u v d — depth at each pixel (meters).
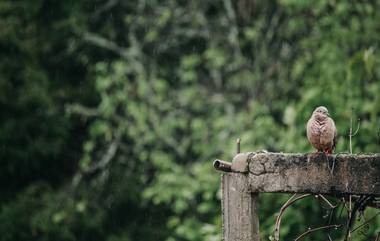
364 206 9.62
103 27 29.55
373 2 24.47
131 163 28.92
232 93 27.02
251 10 27.16
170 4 27.45
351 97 20.25
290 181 9.23
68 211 28.20
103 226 28.86
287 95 25.25
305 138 20.47
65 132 29.58
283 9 26.11
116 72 27.12
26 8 29.33
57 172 30.50
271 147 22.70
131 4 28.80
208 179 23.25
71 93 30.06
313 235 17.48
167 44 28.20
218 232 16.80
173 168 24.73
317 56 22.98
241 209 9.46
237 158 9.51
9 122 28.84
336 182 9.03
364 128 19.00
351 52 23.53
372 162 8.90
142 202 27.78
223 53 26.12
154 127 25.81
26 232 28.17
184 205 24.36
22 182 30.02
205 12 28.75
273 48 26.34
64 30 29.61
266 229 17.36
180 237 28.59
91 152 30.23
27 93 28.73
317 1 23.84
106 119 28.48
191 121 27.25
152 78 26.80
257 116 24.47
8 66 28.89
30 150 29.17
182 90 26.86
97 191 28.80
